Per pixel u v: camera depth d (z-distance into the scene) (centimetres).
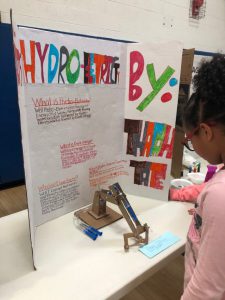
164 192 109
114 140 108
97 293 64
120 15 278
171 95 98
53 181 93
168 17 315
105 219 95
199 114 54
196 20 343
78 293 64
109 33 277
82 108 94
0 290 64
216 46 384
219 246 49
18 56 65
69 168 96
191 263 66
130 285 68
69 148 94
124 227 92
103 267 72
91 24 263
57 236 86
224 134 52
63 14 245
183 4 322
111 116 104
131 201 110
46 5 234
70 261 75
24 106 72
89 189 105
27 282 67
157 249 80
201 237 55
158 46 96
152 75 100
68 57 85
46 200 92
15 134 247
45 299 62
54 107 86
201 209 57
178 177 130
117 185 92
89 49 90
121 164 114
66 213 100
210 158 58
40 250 79
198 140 58
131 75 103
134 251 79
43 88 82
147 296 145
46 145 87
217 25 373
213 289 51
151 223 94
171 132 102
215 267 50
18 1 220
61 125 90
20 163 258
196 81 55
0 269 71
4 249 79
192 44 353
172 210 103
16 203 228
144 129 106
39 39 78
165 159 106
